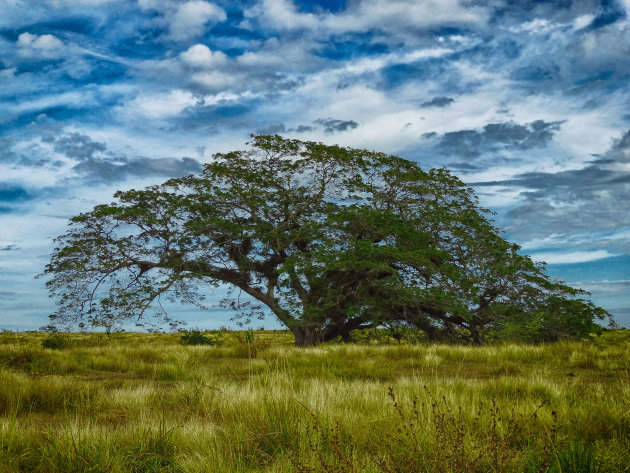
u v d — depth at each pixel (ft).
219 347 55.42
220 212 84.38
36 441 14.94
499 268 77.41
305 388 23.79
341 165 83.20
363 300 76.74
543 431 15.69
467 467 11.46
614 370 34.65
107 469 12.95
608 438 15.03
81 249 75.20
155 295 76.38
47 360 40.42
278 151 82.43
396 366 39.50
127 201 80.33
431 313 81.41
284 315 81.97
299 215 86.28
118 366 40.42
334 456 13.14
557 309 77.30
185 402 22.44
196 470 12.69
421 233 81.00
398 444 13.53
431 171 87.51
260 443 15.43
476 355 44.55
